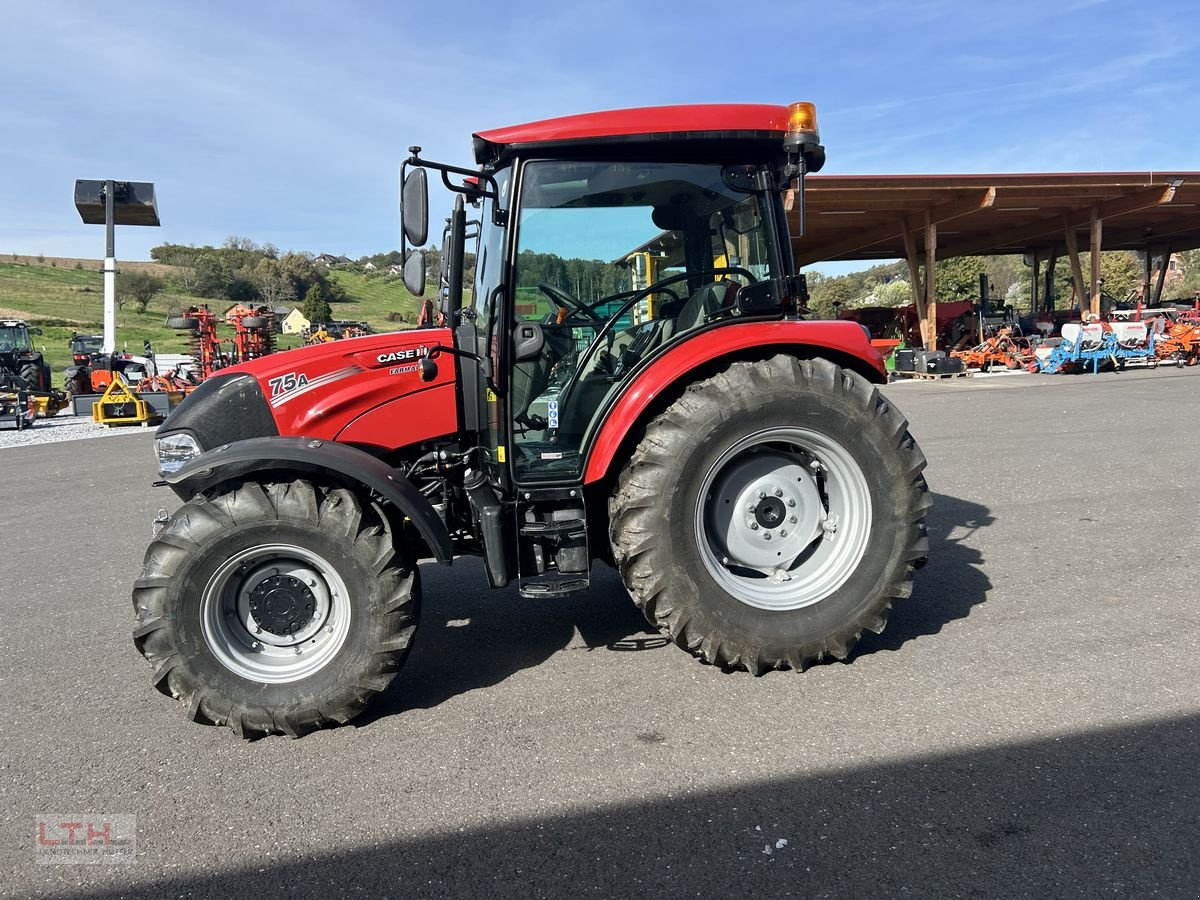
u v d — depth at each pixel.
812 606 3.35
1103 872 2.10
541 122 3.23
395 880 2.20
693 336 3.45
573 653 3.70
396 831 2.42
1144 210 21.62
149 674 3.70
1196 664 3.28
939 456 8.38
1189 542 4.98
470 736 2.97
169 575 2.90
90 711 3.32
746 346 3.36
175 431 3.45
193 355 21.19
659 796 2.52
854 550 3.40
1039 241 28.44
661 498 3.21
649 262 3.51
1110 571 4.49
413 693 3.36
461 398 3.65
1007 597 4.15
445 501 3.66
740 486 3.48
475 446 3.68
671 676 3.40
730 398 3.25
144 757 2.93
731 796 2.50
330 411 3.49
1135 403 11.82
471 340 3.65
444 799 2.57
